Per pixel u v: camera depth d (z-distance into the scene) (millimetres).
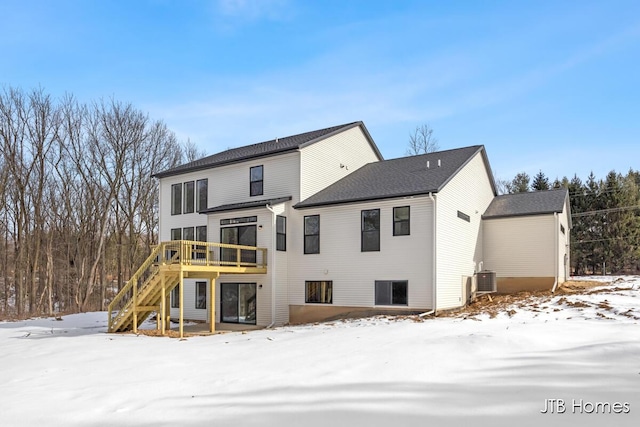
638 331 9672
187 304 22672
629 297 15641
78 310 31281
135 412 5941
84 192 35906
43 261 34562
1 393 7383
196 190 23625
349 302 18125
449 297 17672
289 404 5941
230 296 20109
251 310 19266
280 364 8609
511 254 21828
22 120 31562
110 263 40938
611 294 16578
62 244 35688
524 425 4773
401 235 17266
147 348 11969
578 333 9797
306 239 19391
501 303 17828
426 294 16562
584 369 6852
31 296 31094
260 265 18781
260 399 6258
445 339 9672
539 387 6094
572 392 5828
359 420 5156
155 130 40875
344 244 18438
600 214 42969
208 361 9516
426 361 7902
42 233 34531
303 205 19203
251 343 11914
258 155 20781
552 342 8992
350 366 7965
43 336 16250
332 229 18781
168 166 39594
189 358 10016
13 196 32938
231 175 22203
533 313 13867
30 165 31922
